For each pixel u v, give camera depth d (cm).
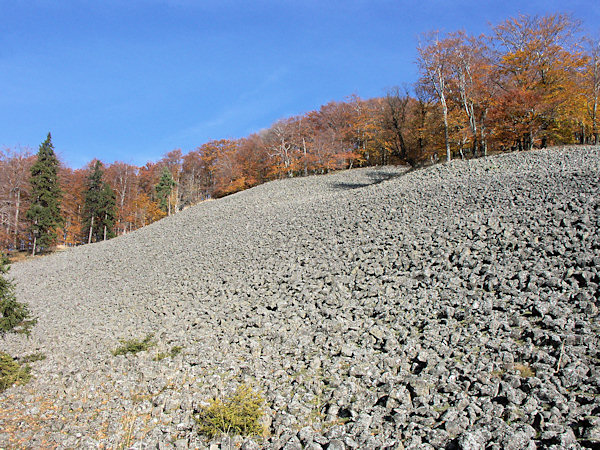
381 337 923
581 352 684
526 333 786
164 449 602
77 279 2808
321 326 1059
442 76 3622
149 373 927
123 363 1054
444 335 865
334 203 2714
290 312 1217
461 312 927
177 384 862
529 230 1303
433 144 4253
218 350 1048
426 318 965
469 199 1842
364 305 1138
